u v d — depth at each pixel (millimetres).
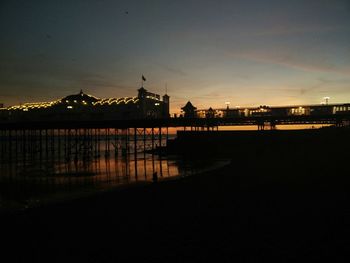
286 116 58656
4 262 8695
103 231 11070
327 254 8055
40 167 47094
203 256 8352
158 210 13672
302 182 18859
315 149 42938
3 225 12344
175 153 62656
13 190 27359
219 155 54469
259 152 49719
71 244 9898
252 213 12312
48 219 13008
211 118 60000
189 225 11188
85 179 33344
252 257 8109
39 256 9039
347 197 14469
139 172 37812
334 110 64875
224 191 17234
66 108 101875
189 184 20406
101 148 93875
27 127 60531
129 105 92625
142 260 8352
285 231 9992
